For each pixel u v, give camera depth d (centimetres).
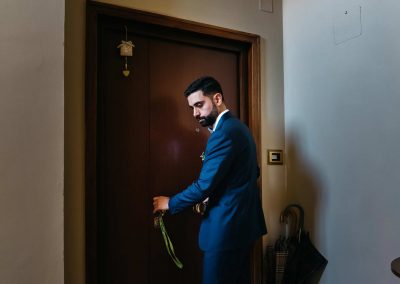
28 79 99
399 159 131
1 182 94
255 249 179
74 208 141
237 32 181
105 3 150
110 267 154
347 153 154
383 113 138
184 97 175
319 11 172
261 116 187
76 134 142
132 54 163
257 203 147
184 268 172
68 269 138
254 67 186
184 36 174
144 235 163
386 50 137
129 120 161
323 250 167
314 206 173
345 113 156
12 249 95
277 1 197
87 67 144
